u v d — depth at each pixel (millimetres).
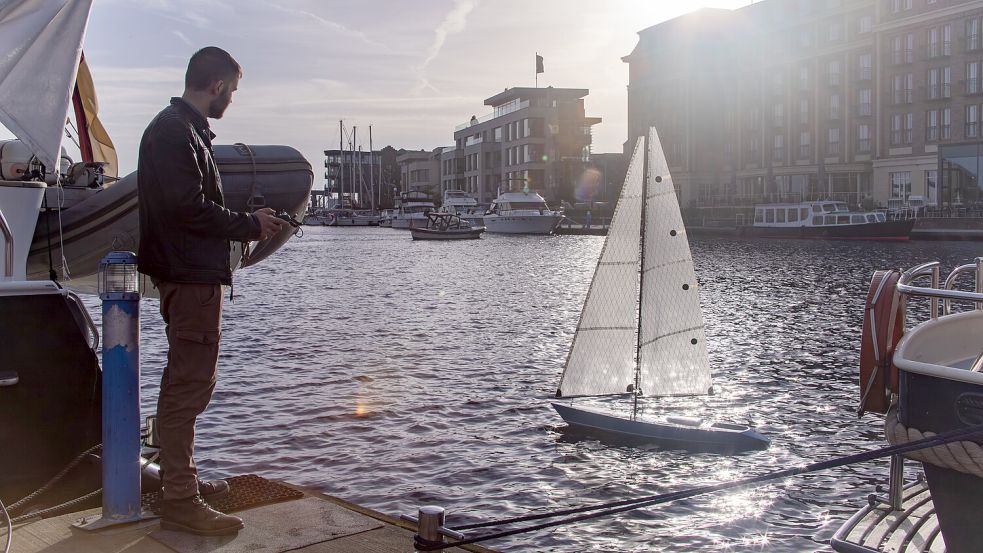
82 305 5156
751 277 38469
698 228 75375
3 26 5293
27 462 4891
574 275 43344
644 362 12938
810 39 74688
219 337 4340
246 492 4965
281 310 28031
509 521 3881
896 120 67188
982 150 59625
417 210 127438
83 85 8281
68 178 7957
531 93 110375
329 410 13641
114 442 4305
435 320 25250
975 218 57250
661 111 89375
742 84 81438
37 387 4902
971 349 5035
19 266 6398
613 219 12570
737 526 8844
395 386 15547
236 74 4387
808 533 8664
